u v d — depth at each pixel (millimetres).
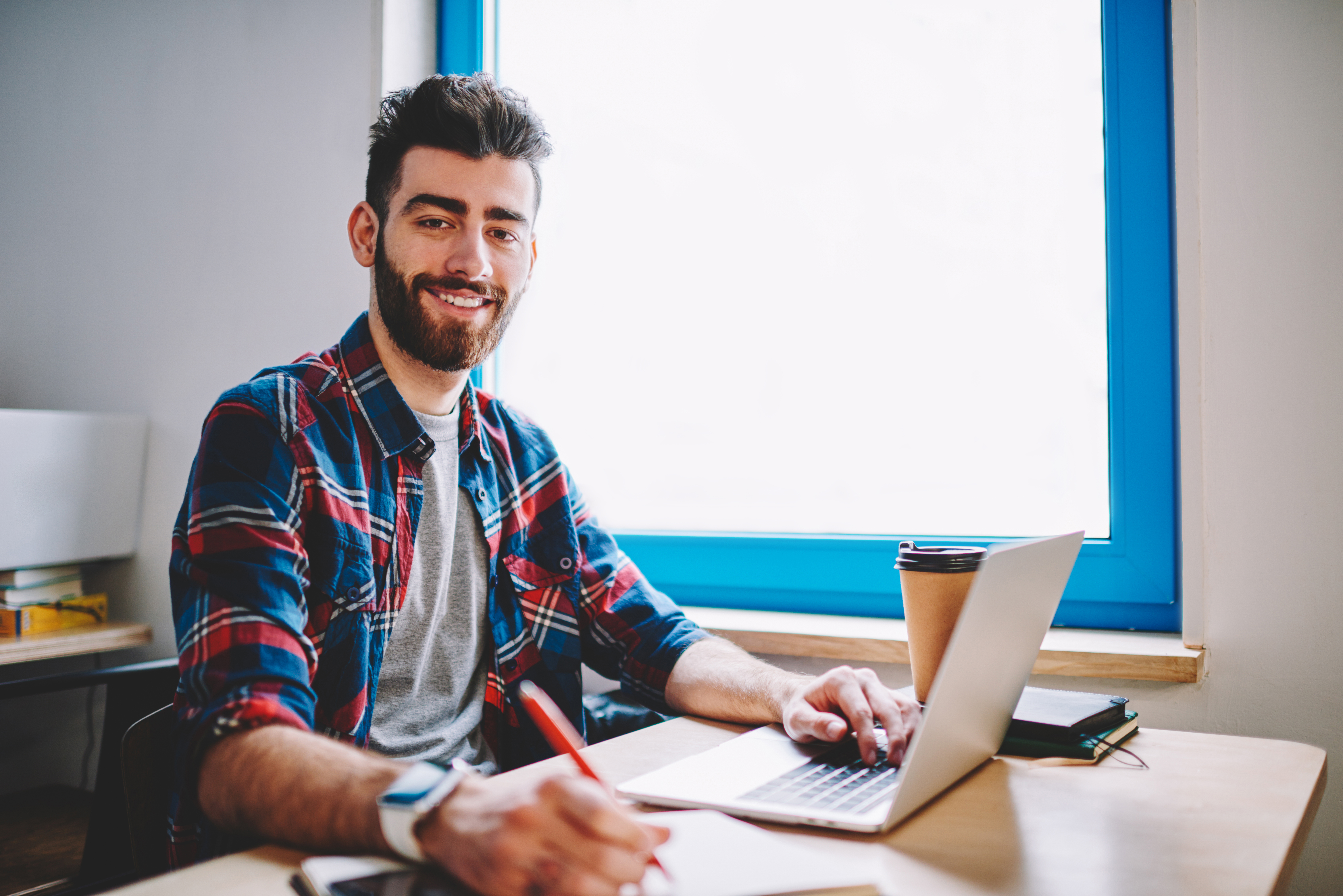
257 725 687
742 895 489
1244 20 1204
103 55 2137
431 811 527
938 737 647
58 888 1237
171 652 1991
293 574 861
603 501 1789
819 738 802
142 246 2070
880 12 1548
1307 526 1170
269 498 903
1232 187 1208
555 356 1828
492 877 472
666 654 1098
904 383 1540
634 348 1757
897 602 1515
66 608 1883
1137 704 1232
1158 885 541
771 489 1646
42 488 1839
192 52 2012
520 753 1149
